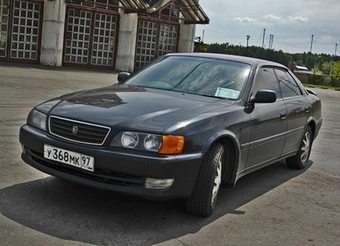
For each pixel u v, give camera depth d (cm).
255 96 524
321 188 623
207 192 446
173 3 2734
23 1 2291
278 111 583
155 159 402
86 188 508
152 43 2839
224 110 481
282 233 447
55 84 1551
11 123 822
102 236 392
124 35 2662
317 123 737
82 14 2509
